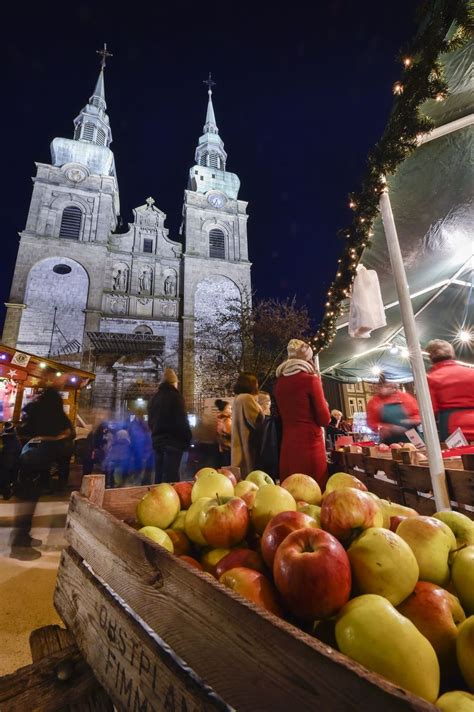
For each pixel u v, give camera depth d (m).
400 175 2.97
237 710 0.50
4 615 2.32
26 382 10.12
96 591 0.94
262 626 0.52
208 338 26.66
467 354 6.89
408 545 0.83
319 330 5.30
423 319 5.93
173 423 4.24
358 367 8.47
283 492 1.17
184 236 32.84
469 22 2.06
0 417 10.32
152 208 30.70
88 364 23.69
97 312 25.12
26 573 3.03
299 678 0.45
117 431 7.66
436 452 1.89
